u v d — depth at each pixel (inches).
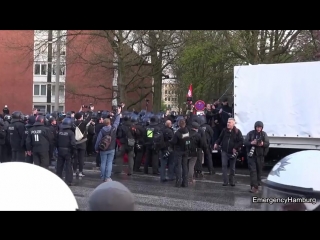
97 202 73.7
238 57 984.9
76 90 1350.9
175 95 1723.7
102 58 1098.7
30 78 2062.0
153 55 1178.6
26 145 451.5
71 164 467.2
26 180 80.5
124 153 581.6
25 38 1160.8
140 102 1435.8
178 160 461.7
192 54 1079.6
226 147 471.5
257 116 541.0
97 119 727.7
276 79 528.1
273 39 940.0
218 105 658.2
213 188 454.3
